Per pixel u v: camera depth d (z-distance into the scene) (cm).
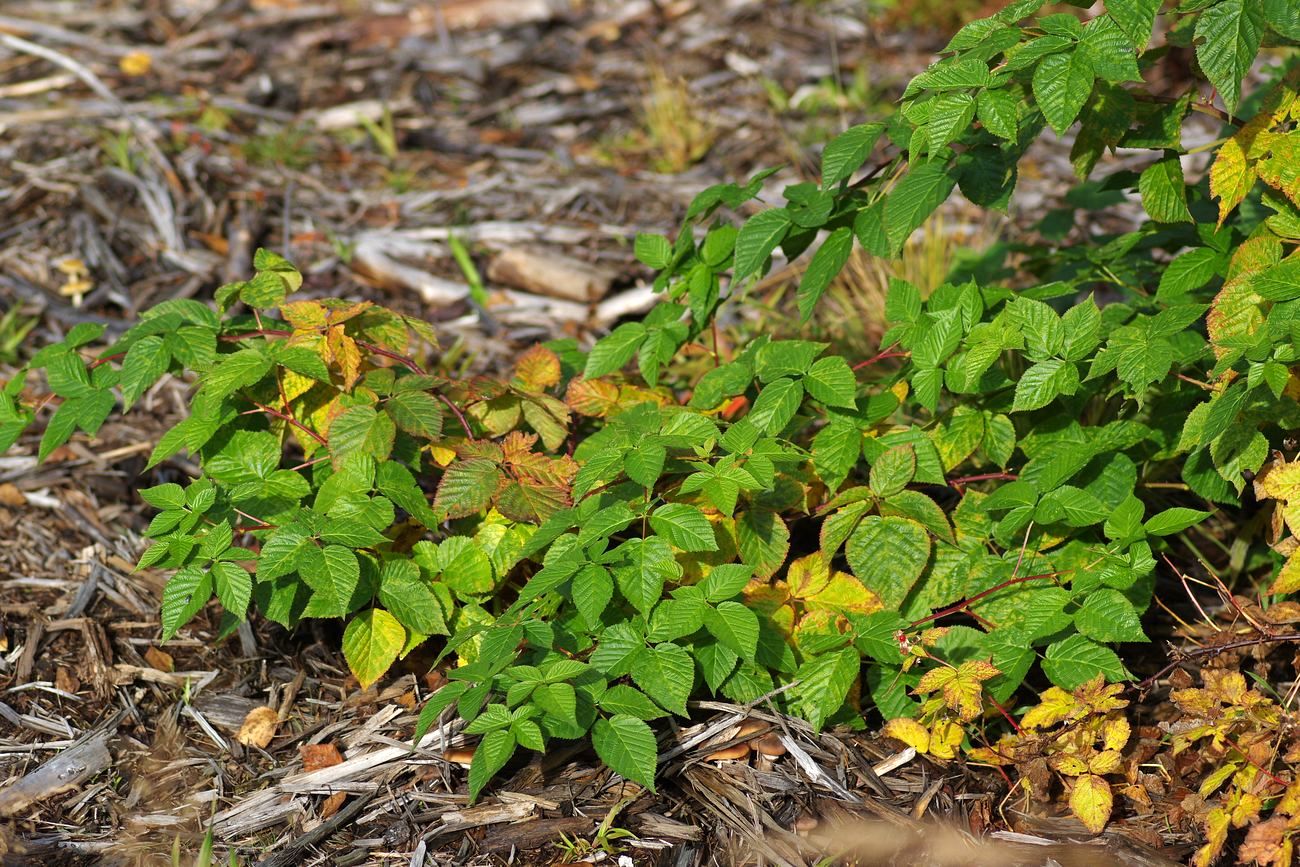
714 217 286
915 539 236
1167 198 242
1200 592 284
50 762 246
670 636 221
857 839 225
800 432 321
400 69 575
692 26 612
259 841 230
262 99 538
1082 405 253
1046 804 236
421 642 249
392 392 250
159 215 433
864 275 383
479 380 265
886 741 246
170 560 240
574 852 224
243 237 430
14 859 225
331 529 228
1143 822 232
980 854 223
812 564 249
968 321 238
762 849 223
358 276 425
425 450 296
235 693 266
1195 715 222
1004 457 248
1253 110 307
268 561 223
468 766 243
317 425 259
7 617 283
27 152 457
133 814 236
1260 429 240
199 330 253
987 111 208
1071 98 203
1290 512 214
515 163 504
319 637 281
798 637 244
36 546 306
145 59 557
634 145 517
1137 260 293
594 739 217
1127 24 200
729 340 379
